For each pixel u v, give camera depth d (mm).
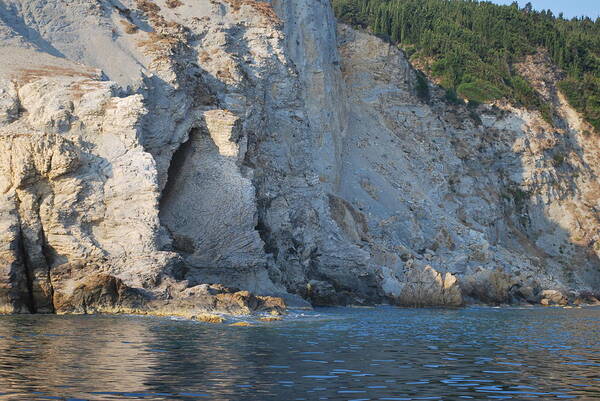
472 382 23109
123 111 49281
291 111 72500
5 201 44406
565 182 118062
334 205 78062
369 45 107062
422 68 136875
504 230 107938
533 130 119000
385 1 164375
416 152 102500
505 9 160250
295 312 49750
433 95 115062
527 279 87062
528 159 116125
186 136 56781
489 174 112938
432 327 43938
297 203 69125
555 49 149375
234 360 25969
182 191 55531
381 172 94125
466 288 77500
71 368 23172
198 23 68312
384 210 87688
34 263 43750
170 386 20734
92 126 48969
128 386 20531
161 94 56812
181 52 62406
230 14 71812
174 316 41469
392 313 56281
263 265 54156
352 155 93688
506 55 142750
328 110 87875
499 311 65688
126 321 38125
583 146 126750
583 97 133375
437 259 83250
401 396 20594
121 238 46094
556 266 109250
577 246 112500
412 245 86812
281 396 19953
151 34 62750
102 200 46656
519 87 128375
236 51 68938
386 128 102000
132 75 56156
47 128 47781
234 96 63844
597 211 117375
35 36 57094
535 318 56750
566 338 39219
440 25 151250
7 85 49406
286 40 86062
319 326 40594
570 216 115062
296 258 62750
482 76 130000
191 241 52312
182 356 26453
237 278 53000
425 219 91750
